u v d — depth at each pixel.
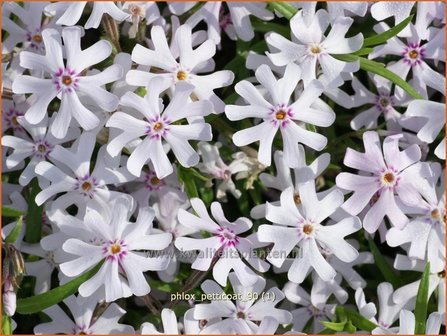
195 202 0.14
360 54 0.15
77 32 0.14
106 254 0.14
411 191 0.14
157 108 0.14
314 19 0.15
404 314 0.14
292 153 0.14
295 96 0.15
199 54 0.15
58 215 0.14
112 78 0.14
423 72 0.15
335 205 0.14
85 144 0.14
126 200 0.14
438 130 0.15
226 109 0.14
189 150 0.14
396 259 0.15
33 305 0.14
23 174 0.15
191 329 0.15
